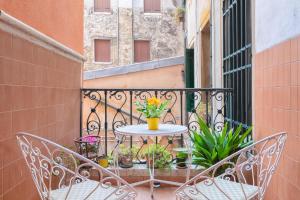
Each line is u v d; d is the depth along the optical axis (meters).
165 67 8.70
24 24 2.21
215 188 2.09
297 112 2.19
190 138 3.63
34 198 2.54
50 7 2.95
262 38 2.99
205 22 6.36
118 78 8.58
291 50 2.30
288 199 2.36
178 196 1.96
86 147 3.42
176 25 13.70
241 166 1.95
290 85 2.32
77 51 4.09
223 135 3.34
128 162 3.53
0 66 1.93
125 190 1.88
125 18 13.59
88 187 2.11
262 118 2.99
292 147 2.28
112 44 13.52
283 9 2.45
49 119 2.88
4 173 1.99
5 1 2.00
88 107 7.29
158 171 3.45
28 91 2.38
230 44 4.58
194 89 4.01
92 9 13.41
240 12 4.04
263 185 1.96
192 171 3.38
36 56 2.55
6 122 2.01
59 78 3.20
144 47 13.77
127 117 7.25
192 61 8.39
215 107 5.11
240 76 3.99
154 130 2.63
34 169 1.89
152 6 13.81
